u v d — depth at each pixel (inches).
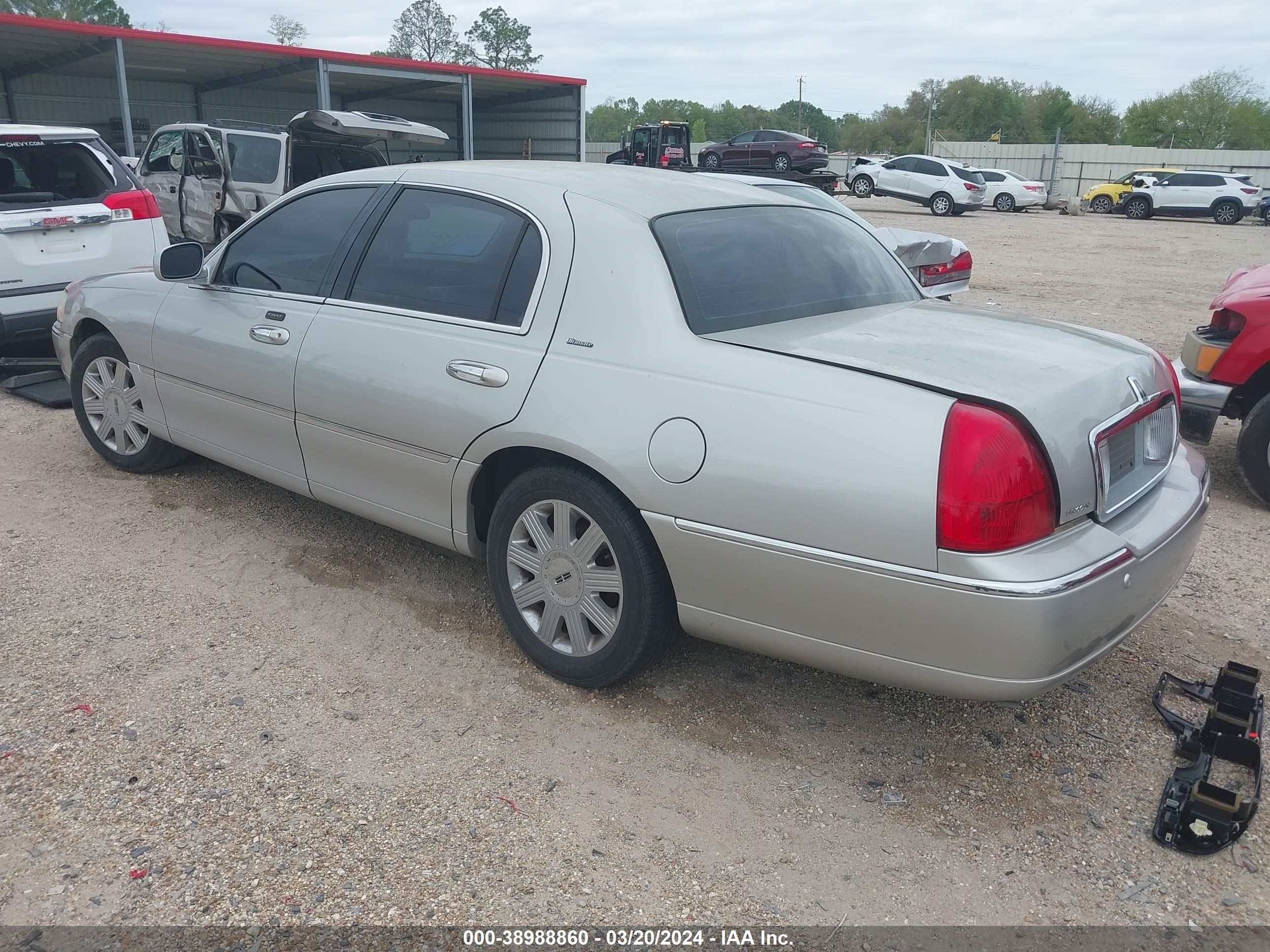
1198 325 447.5
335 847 97.7
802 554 100.4
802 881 95.8
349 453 144.4
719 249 124.8
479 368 124.6
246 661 132.0
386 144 518.0
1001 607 91.4
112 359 191.8
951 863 98.9
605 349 115.5
